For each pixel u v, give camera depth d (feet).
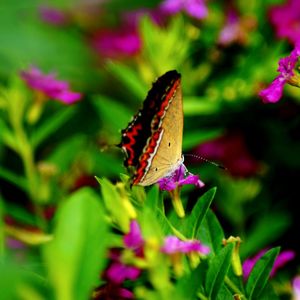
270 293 0.82
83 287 0.73
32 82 1.02
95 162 1.07
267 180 1.09
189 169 1.06
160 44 1.10
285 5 1.09
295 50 0.83
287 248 1.04
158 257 0.75
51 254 0.73
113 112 1.07
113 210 0.79
